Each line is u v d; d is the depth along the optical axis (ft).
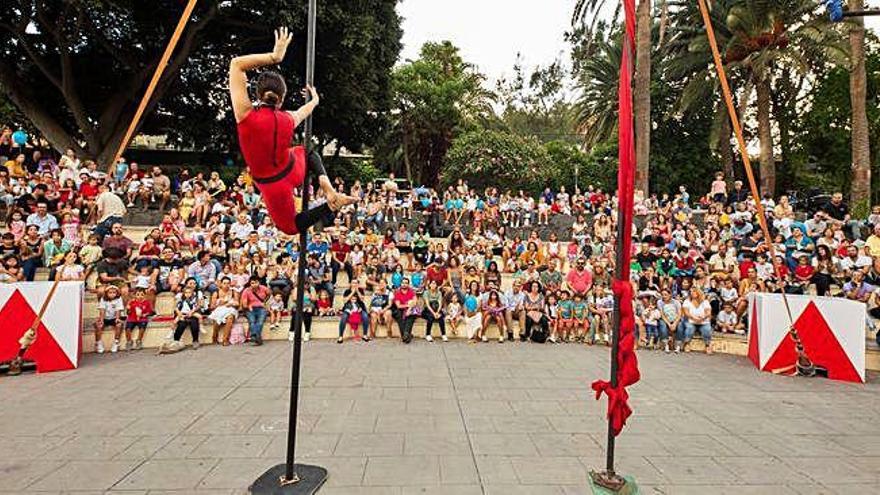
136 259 33.19
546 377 24.16
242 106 9.96
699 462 14.65
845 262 36.58
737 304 33.40
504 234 47.62
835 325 25.34
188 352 28.45
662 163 84.69
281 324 32.78
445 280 36.24
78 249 33.45
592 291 36.19
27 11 51.26
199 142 79.15
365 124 74.49
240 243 36.45
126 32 59.93
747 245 40.32
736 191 57.93
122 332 29.30
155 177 48.65
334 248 39.42
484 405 19.60
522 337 34.06
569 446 15.61
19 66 61.72
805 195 75.10
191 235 38.06
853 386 23.72
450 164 84.38
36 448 14.93
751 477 13.73
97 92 67.56
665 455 15.10
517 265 41.63
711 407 20.08
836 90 71.51
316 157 12.17
